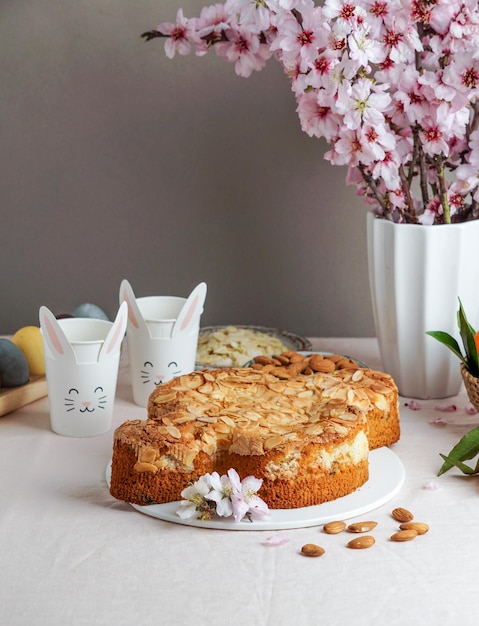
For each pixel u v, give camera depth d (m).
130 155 1.59
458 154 1.31
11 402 1.29
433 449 1.18
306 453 1.04
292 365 1.28
